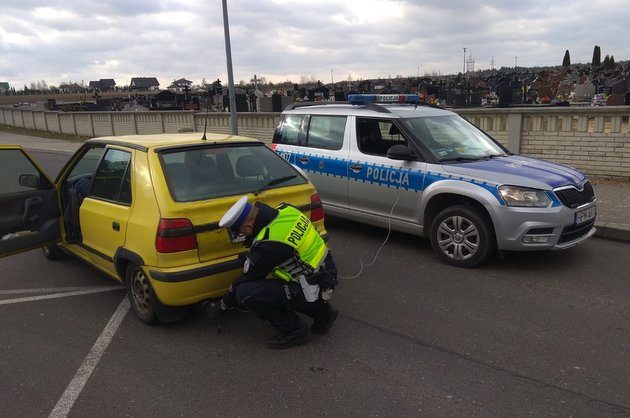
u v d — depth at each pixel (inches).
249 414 117.1
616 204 295.0
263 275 141.6
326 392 125.3
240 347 150.2
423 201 222.4
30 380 134.6
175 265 148.1
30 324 169.3
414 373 133.0
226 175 169.8
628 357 138.2
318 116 275.4
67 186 209.2
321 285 143.1
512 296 181.5
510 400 120.0
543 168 216.8
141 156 163.3
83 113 1069.8
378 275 206.7
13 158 191.6
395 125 237.1
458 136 245.1
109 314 175.9
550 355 140.1
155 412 119.0
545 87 1077.1
